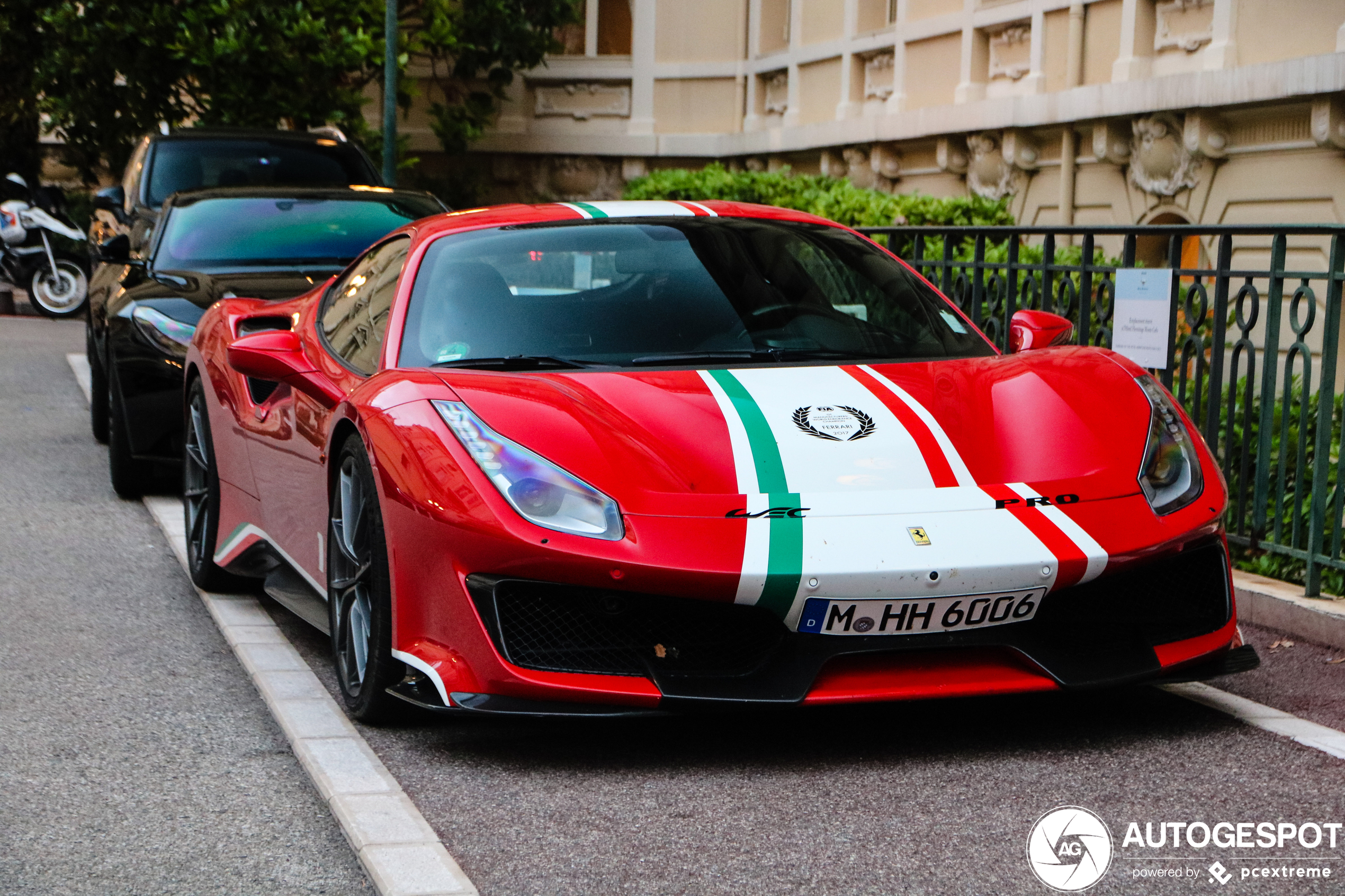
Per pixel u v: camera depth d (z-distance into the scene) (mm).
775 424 3473
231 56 15211
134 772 3363
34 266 16875
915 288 4453
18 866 2816
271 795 3211
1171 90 9773
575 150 19203
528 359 3871
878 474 3344
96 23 15922
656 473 3303
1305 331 4586
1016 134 11977
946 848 2805
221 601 5094
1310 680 3990
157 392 6605
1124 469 3477
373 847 2820
